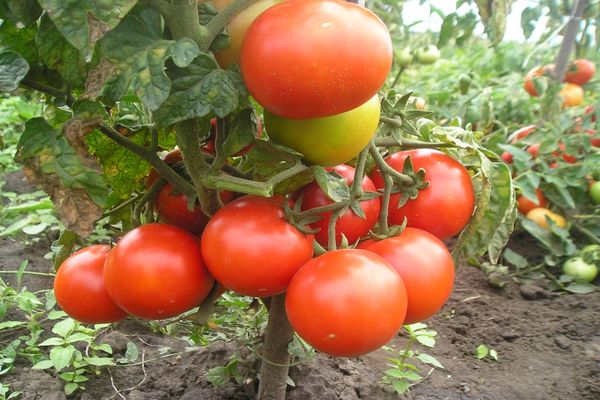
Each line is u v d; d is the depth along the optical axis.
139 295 0.40
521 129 1.12
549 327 0.79
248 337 0.62
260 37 0.35
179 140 0.40
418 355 0.69
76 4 0.31
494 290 0.91
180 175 0.46
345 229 0.43
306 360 0.58
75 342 0.67
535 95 1.16
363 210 0.43
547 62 1.38
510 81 1.37
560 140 1.01
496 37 0.51
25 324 0.67
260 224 0.39
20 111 1.28
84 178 0.37
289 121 0.39
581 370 0.69
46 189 0.37
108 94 0.35
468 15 0.90
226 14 0.37
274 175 0.42
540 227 0.99
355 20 0.35
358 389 0.62
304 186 0.45
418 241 0.42
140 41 0.35
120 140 0.42
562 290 0.92
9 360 0.61
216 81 0.36
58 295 0.44
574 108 1.14
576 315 0.81
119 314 0.45
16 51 0.40
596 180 1.05
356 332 0.37
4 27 0.39
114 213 0.51
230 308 0.69
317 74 0.34
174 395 0.60
